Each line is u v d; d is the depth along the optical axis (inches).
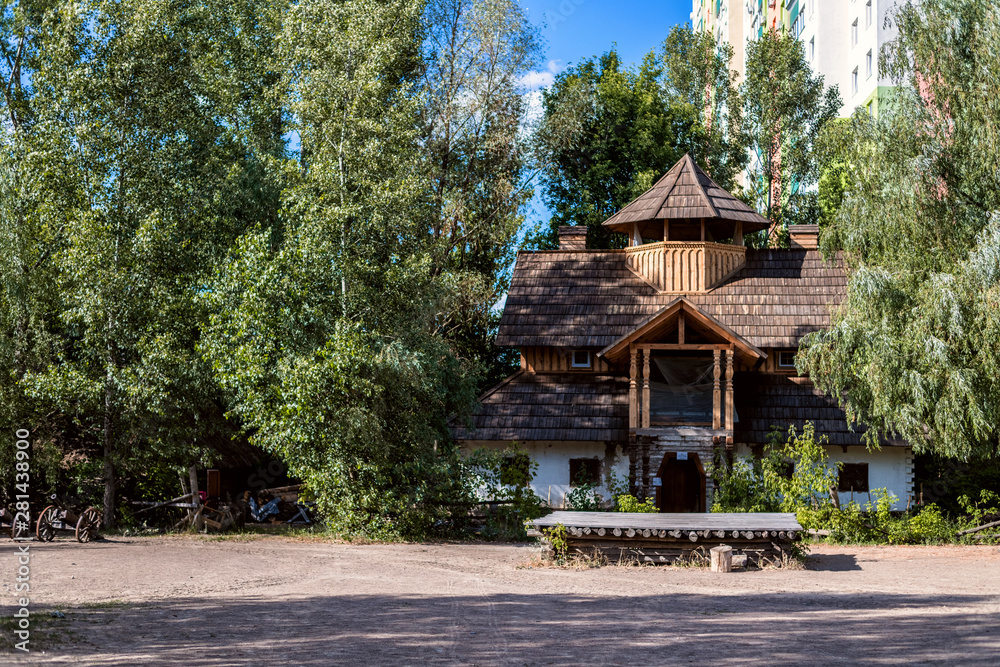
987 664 395.2
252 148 1185.4
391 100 1082.1
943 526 965.2
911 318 871.7
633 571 722.2
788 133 1838.1
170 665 365.1
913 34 902.4
